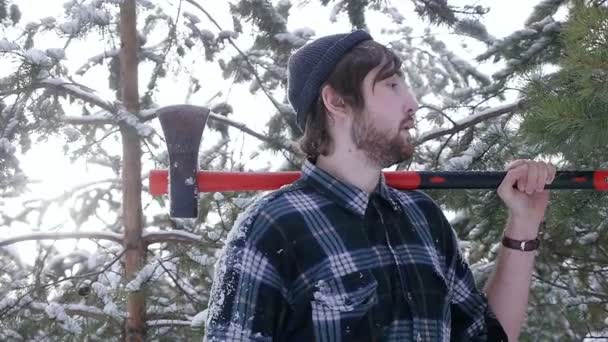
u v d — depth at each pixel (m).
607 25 2.07
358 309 1.72
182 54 6.27
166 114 2.11
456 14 6.29
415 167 5.41
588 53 2.07
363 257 1.77
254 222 1.78
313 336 1.71
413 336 1.78
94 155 5.88
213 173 2.17
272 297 1.71
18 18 6.34
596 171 2.18
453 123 5.03
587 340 5.25
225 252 1.77
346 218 1.81
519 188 2.14
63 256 6.39
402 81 1.89
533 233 2.14
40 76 5.05
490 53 5.06
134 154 5.64
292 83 1.94
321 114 1.89
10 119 5.27
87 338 5.18
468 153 4.30
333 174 1.89
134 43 5.77
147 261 5.67
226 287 1.72
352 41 1.87
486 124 5.05
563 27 2.28
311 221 1.79
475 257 5.17
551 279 4.87
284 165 6.25
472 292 2.06
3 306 5.29
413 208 2.01
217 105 6.36
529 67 2.96
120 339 5.43
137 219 5.67
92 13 5.23
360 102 1.83
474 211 4.22
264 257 1.73
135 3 5.76
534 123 2.27
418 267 1.86
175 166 2.11
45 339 5.03
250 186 2.18
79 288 5.27
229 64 6.40
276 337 1.73
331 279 1.73
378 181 1.94
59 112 5.32
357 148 1.85
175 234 5.66
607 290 5.10
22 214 6.45
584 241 4.58
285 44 6.16
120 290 5.02
